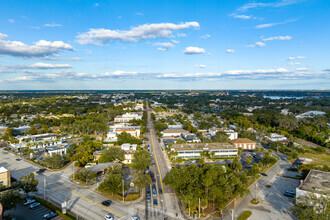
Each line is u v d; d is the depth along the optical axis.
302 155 182.62
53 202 99.06
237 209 95.50
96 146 175.00
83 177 118.19
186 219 86.75
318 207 78.62
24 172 137.25
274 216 90.06
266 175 137.38
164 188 115.12
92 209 93.56
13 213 89.75
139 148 172.12
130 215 89.25
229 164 147.88
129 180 125.44
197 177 100.56
